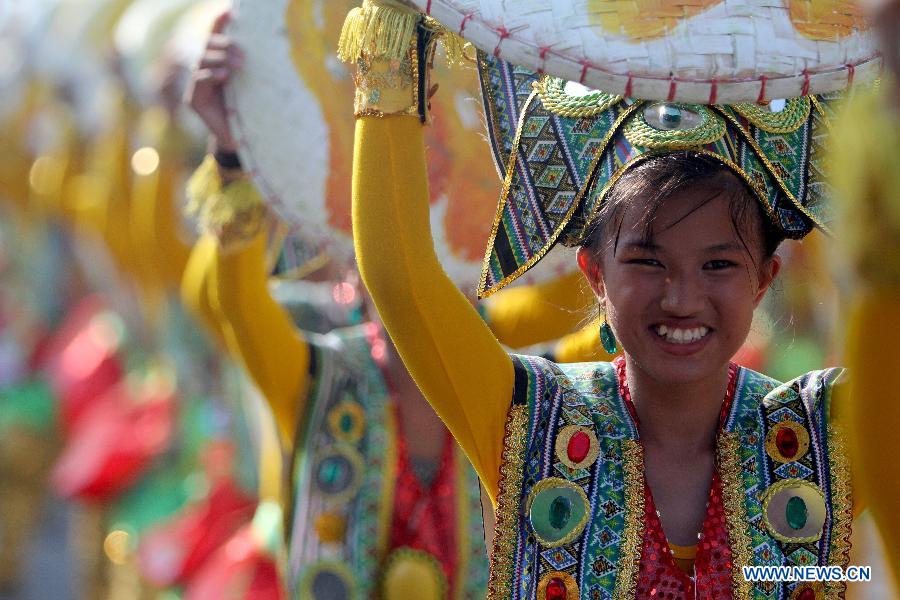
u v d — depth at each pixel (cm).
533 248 549
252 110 762
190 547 1134
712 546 539
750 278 529
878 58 485
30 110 1455
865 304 462
